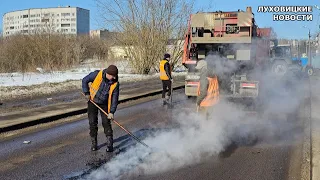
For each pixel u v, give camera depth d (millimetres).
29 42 30531
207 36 13703
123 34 30500
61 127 9836
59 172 6117
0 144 7977
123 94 16547
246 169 6359
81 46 40500
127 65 33812
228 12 13773
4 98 14461
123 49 31797
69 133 9078
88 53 42906
